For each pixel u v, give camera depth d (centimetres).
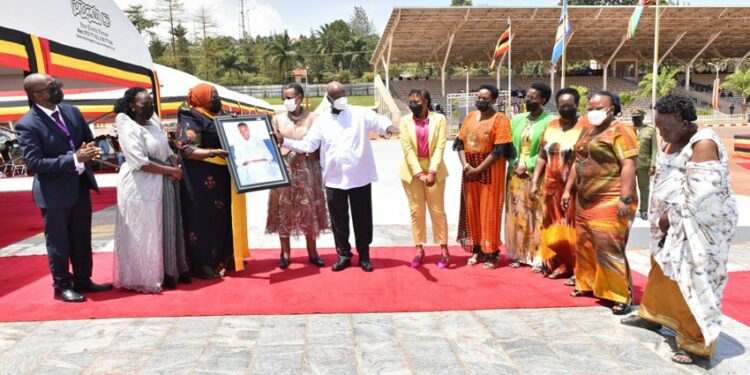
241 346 337
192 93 469
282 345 338
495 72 5397
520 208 522
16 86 978
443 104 4041
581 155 407
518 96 3856
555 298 428
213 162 479
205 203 478
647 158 754
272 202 520
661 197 329
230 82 6938
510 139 489
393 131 515
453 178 1389
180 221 465
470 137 507
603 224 395
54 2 618
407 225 750
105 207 977
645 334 356
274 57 7025
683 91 4809
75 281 447
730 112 4372
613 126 386
